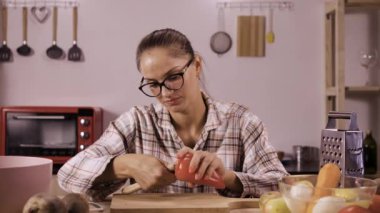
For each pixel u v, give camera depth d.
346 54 3.29
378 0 2.94
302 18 3.27
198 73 1.45
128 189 1.29
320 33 3.27
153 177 1.24
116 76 3.26
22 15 3.25
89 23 3.25
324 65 3.25
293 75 3.28
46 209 0.83
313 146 3.30
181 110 1.40
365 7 3.17
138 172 1.27
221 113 1.55
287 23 3.27
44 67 3.26
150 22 3.26
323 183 0.94
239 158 1.56
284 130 3.30
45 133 2.89
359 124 3.29
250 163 1.51
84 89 3.27
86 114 2.87
